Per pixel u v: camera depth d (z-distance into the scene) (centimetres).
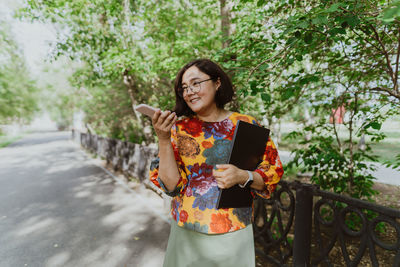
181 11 536
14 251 314
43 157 1188
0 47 1259
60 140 2345
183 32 549
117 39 602
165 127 98
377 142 306
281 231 265
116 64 480
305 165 312
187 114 126
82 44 635
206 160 112
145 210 448
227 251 109
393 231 362
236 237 110
